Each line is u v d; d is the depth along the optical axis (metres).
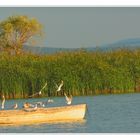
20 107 184.75
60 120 149.38
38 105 154.38
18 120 147.00
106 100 198.62
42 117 148.12
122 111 171.25
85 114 157.00
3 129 141.88
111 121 152.50
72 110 150.00
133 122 150.88
